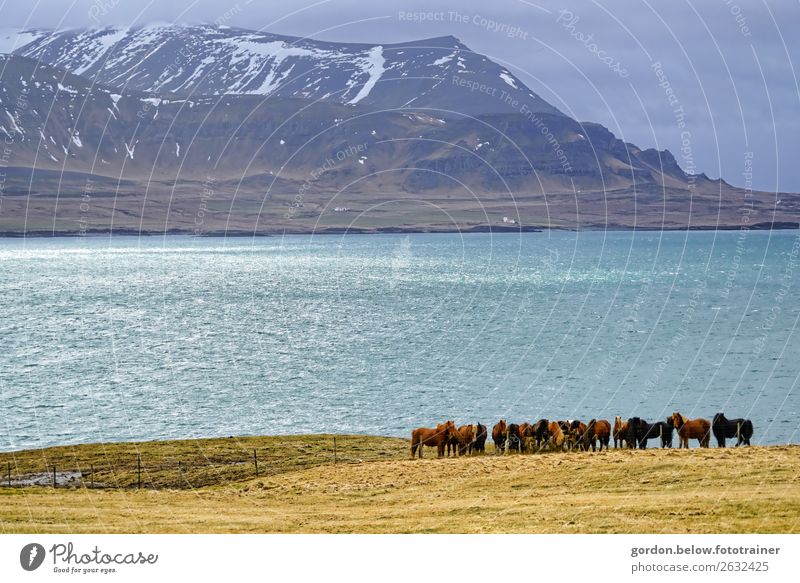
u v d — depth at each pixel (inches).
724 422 1691.7
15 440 2546.8
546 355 3882.9
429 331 4749.0
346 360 3863.2
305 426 2645.2
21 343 4505.4
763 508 1124.5
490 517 1175.0
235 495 1453.0
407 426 2632.9
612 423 2573.8
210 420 2765.7
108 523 1221.7
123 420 2783.0
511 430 1684.3
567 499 1240.8
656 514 1125.7
